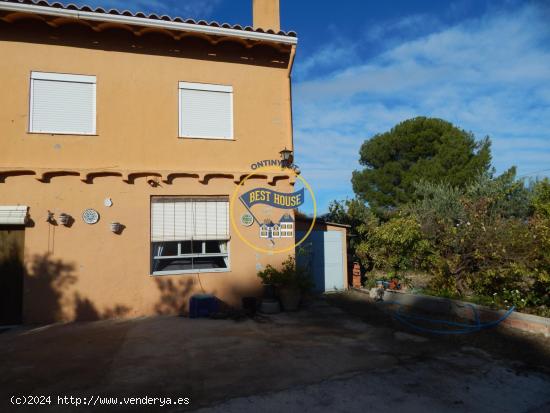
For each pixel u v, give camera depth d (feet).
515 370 17.69
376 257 38.19
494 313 24.90
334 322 26.84
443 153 71.92
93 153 28.60
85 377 16.46
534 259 25.79
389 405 14.14
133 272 28.63
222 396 14.67
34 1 26.48
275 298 30.86
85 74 28.99
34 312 26.73
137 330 24.36
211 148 31.04
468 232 29.63
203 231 30.58
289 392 15.07
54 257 27.35
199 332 23.90
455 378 16.70
